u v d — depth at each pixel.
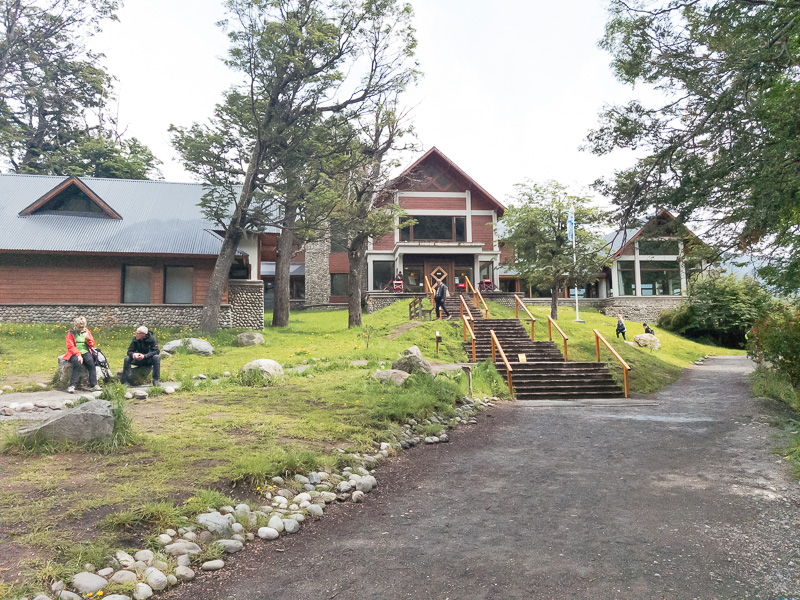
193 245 24.48
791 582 3.49
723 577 3.58
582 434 8.80
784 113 8.22
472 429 9.27
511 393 13.69
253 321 25.92
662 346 27.84
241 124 21.94
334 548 4.15
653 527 4.57
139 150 41.22
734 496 5.39
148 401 9.23
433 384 10.84
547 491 5.68
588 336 24.14
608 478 6.16
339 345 19.19
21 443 5.60
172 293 24.92
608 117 11.76
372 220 25.31
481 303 28.75
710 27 9.90
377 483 6.00
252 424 7.38
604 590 3.40
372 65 23.28
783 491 5.52
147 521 4.01
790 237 9.23
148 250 23.53
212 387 10.88
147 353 11.50
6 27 35.25
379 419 8.27
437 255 37.16
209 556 3.79
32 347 17.55
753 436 8.34
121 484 4.68
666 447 7.73
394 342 19.52
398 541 4.30
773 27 8.34
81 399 6.38
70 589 3.12
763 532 4.41
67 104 39.12
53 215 24.67
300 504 4.97
